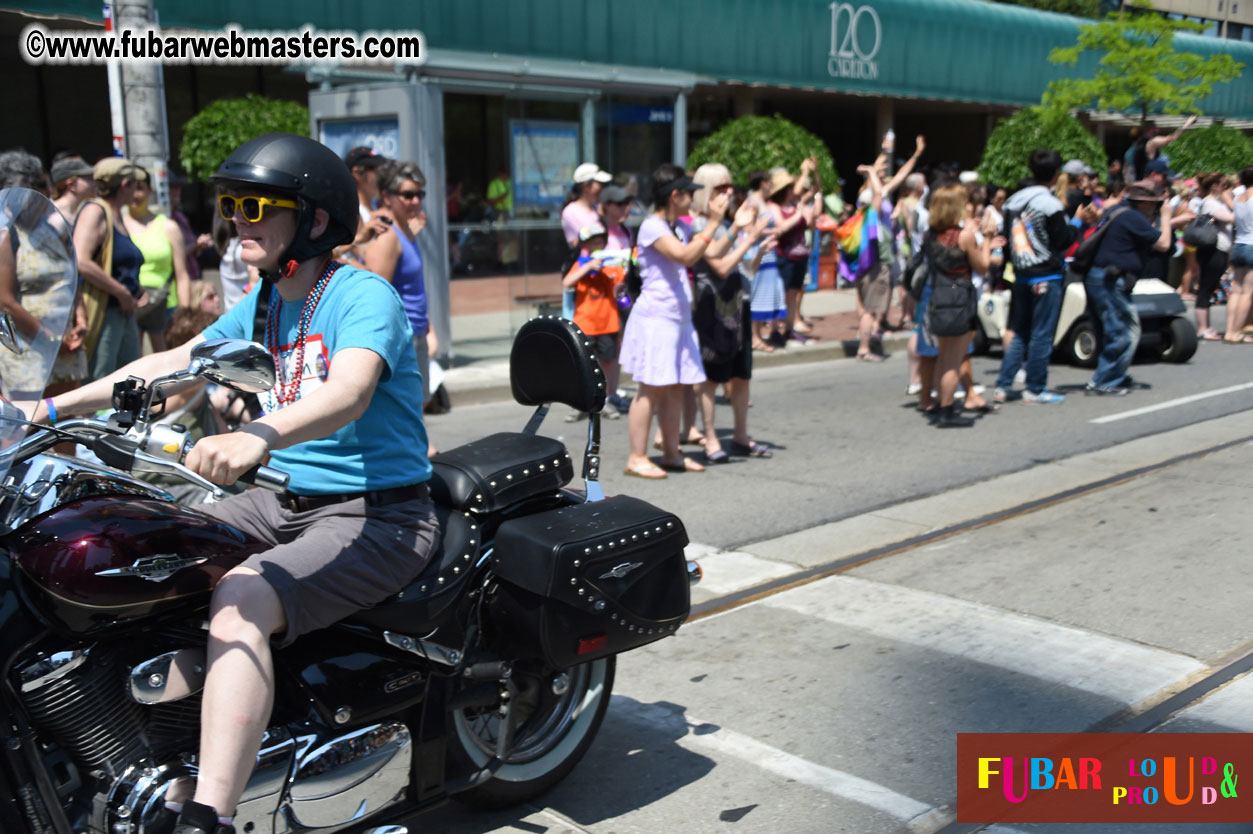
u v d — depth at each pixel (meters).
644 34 15.91
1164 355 10.59
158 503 2.38
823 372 10.61
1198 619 4.23
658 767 3.29
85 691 2.17
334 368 2.28
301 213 2.36
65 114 17.11
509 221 10.95
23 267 2.29
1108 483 6.22
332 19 12.53
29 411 2.38
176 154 17.50
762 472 6.69
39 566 2.11
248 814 2.24
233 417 4.15
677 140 11.81
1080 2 31.56
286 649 2.44
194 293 5.48
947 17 20.44
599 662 3.22
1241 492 5.94
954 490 6.20
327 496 2.51
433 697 2.63
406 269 6.14
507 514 2.91
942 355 7.81
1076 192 10.31
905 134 27.80
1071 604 4.43
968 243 7.49
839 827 2.95
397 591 2.50
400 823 2.75
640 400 6.45
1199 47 24.22
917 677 3.84
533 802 3.11
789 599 4.59
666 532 2.91
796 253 11.59
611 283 7.91
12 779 2.14
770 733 3.48
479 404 9.03
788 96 21.39
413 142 9.34
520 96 10.58
